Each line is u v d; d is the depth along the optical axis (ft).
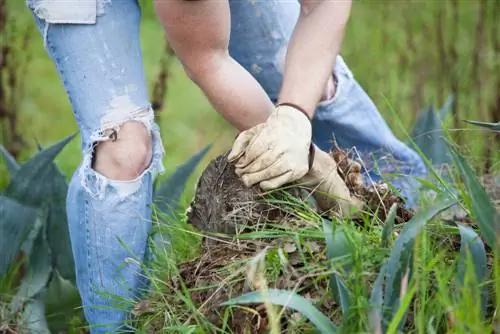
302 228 9.51
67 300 12.34
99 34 10.43
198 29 9.63
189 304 9.21
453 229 9.51
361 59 19.52
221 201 10.25
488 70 16.94
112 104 10.43
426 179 12.75
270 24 12.07
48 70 24.93
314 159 10.05
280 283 9.13
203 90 10.09
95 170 10.53
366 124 12.73
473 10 20.92
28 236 12.78
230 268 9.47
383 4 20.25
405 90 19.24
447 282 8.82
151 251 11.05
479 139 14.02
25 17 24.80
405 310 8.01
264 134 9.67
